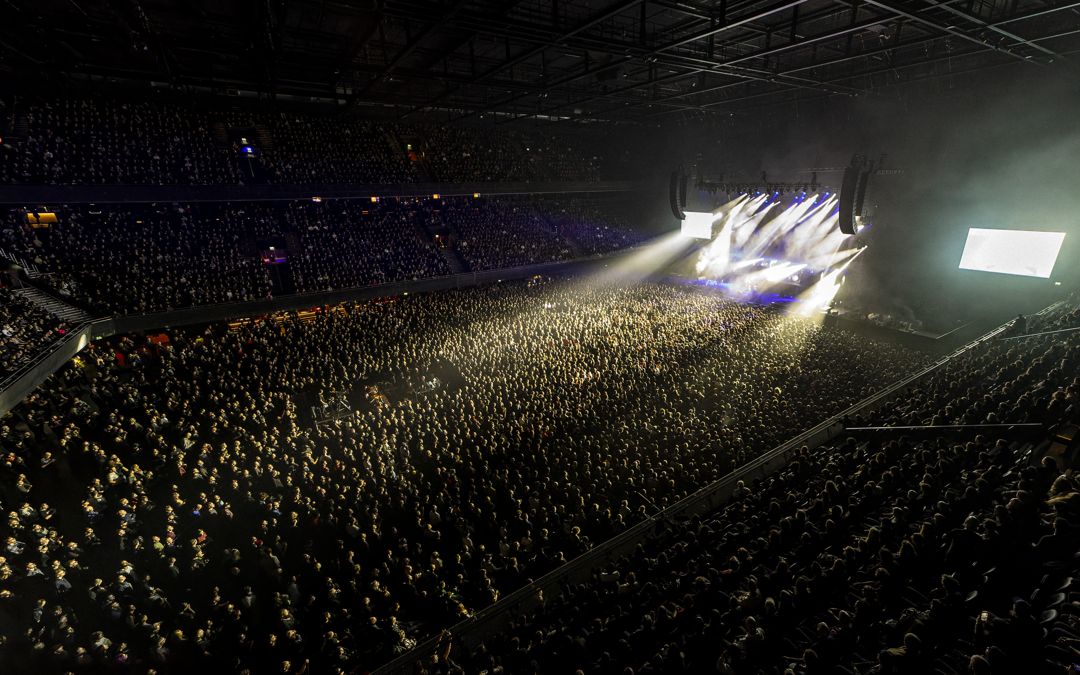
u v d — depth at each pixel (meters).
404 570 13.70
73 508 16.14
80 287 29.75
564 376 25.28
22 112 32.62
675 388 23.09
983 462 11.91
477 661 10.84
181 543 15.10
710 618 9.62
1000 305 31.69
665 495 16.06
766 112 45.31
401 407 22.36
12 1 20.97
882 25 23.64
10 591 12.46
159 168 36.09
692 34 18.83
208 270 35.41
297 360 27.56
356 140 46.44
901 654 7.34
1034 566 8.43
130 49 28.91
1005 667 6.62
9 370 19.59
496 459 18.61
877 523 11.83
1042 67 28.33
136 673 11.43
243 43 25.41
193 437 19.92
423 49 28.03
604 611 11.69
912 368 23.94
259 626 12.89
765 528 12.86
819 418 19.53
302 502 16.27
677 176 37.56
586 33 20.03
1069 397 12.20
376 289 41.16
